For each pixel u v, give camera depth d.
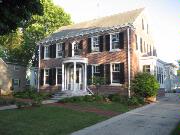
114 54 23.56
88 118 12.49
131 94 21.67
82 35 26.64
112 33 23.98
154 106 18.45
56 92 26.62
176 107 17.77
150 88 20.42
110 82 23.44
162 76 30.53
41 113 13.48
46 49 31.56
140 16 26.48
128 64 22.27
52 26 42.28
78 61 24.08
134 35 23.86
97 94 22.12
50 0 41.38
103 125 10.92
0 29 9.64
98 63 24.69
